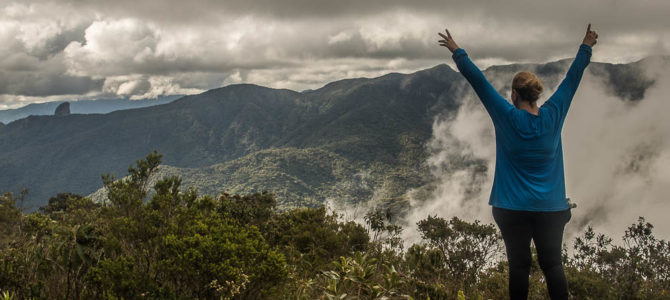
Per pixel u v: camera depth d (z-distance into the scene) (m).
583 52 2.04
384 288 2.45
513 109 1.91
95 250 2.80
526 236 1.89
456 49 2.09
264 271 2.51
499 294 3.64
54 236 3.29
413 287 2.78
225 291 2.41
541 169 1.85
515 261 1.91
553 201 1.84
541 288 3.52
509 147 1.89
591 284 3.77
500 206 1.93
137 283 2.45
